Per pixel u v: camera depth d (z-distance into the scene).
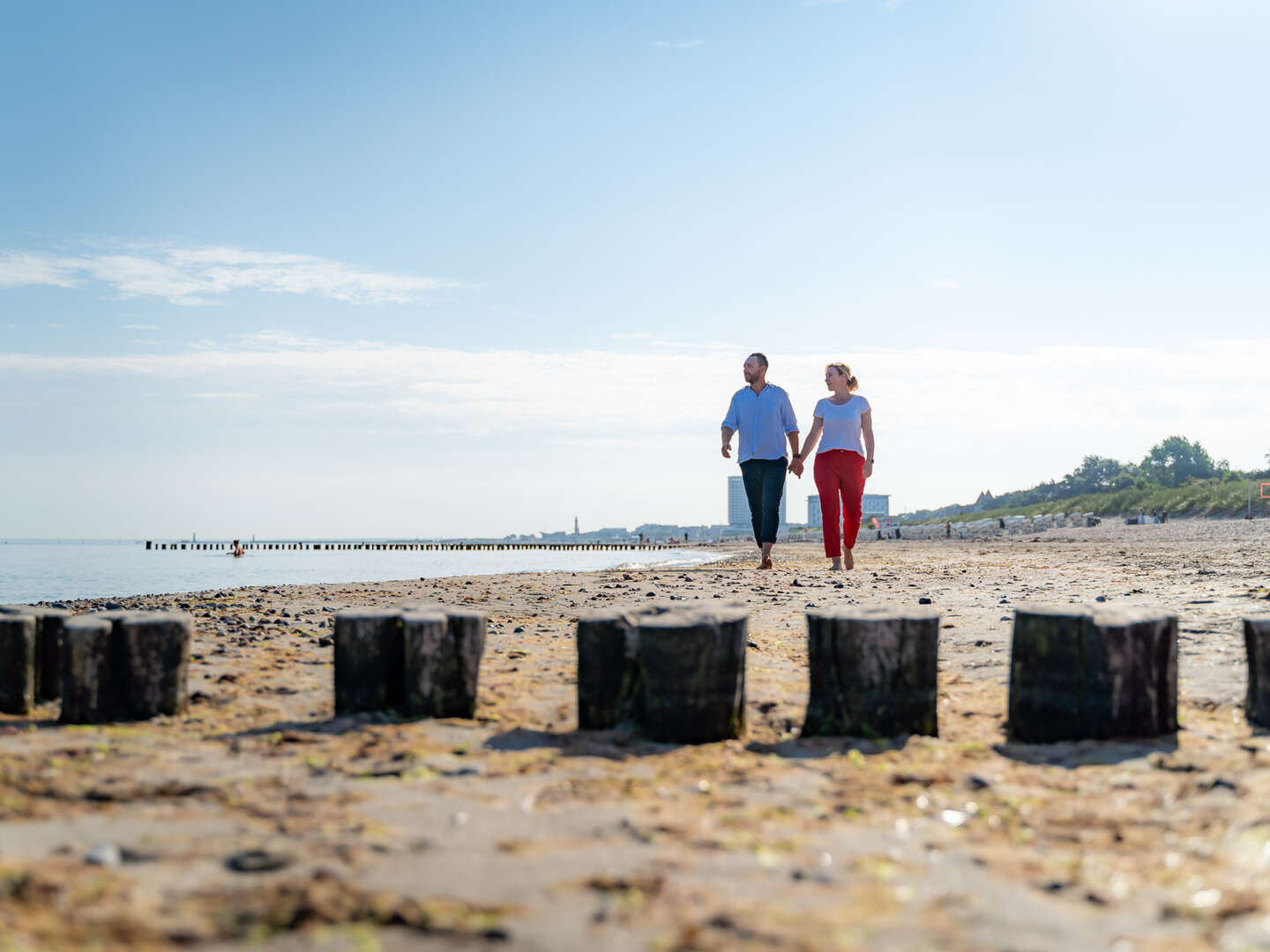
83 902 2.17
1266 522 43.78
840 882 2.43
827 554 14.27
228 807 3.05
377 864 2.50
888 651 4.25
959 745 4.11
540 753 3.88
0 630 4.66
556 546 118.56
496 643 7.17
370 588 13.88
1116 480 119.56
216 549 119.00
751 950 1.99
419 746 3.94
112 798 3.12
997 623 7.68
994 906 2.27
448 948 1.99
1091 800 3.25
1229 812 2.93
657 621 4.21
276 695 5.06
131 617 4.59
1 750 3.77
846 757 3.87
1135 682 4.09
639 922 2.13
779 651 6.68
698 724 4.13
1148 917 2.20
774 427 13.81
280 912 2.14
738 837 2.79
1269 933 2.05
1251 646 4.34
